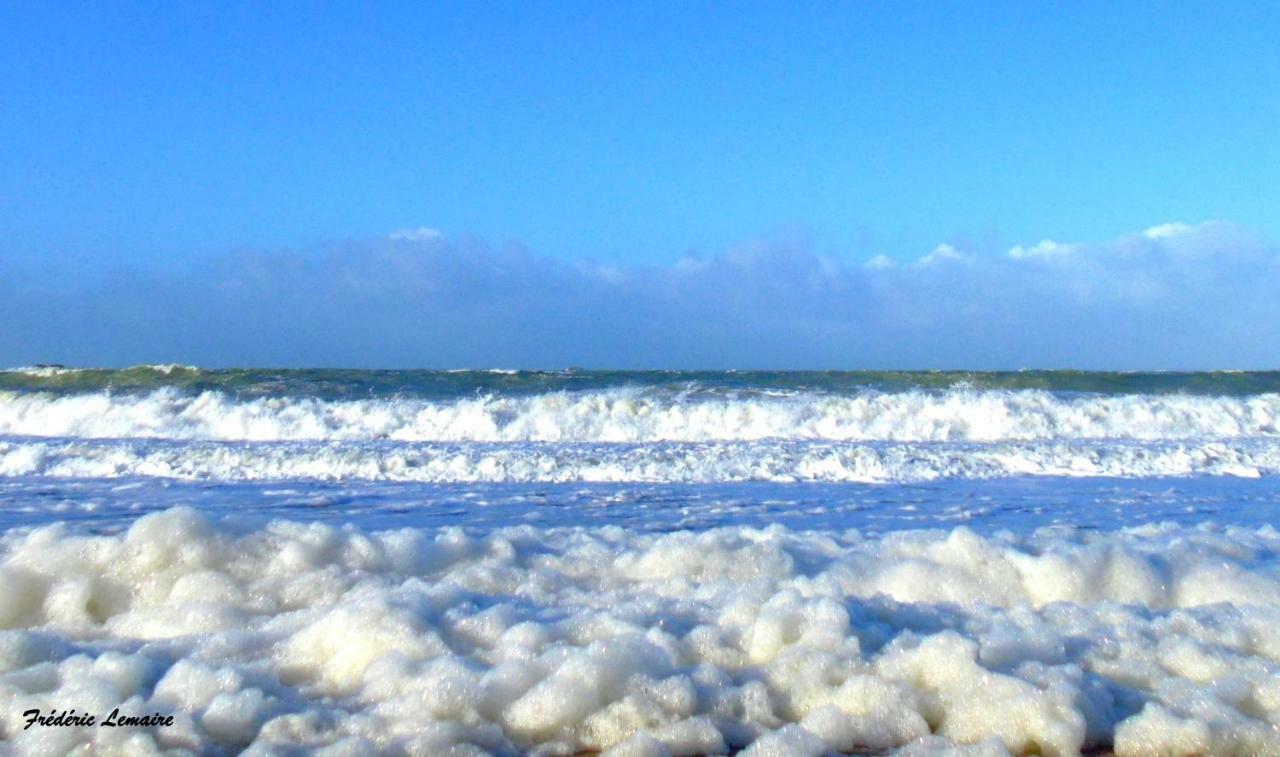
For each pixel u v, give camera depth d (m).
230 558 5.41
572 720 3.70
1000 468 13.22
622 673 3.91
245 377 24.41
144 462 12.60
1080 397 19.20
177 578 5.24
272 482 11.59
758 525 8.99
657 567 5.85
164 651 4.25
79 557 5.25
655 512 9.68
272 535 5.65
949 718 3.82
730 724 3.78
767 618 4.47
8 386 23.09
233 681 3.82
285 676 4.08
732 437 16.81
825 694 3.96
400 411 17.28
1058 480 12.36
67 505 9.73
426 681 3.81
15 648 4.18
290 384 22.80
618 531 6.81
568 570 5.86
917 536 6.60
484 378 25.05
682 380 25.28
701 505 10.14
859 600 5.05
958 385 24.55
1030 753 3.66
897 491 11.30
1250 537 7.24
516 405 17.92
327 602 5.12
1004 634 4.46
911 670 4.09
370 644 4.18
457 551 5.93
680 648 4.31
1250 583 5.59
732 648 4.37
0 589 4.97
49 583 5.11
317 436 16.62
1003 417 17.78
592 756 3.57
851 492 11.18
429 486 11.42
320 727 3.53
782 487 11.55
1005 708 3.76
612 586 5.64
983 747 3.55
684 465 12.78
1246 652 4.55
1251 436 17.64
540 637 4.34
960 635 4.26
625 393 20.08
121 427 17.09
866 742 3.69
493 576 5.52
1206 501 10.71
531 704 3.70
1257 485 12.08
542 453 13.58
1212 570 5.72
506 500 10.39
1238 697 3.95
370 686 3.87
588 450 14.26
